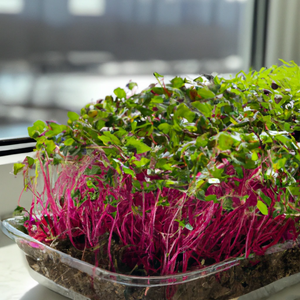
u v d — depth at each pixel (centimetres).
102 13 132
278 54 171
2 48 111
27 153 96
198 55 157
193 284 46
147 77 144
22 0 113
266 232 56
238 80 62
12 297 59
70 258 47
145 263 51
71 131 51
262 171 46
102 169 53
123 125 52
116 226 54
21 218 62
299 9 164
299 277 57
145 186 47
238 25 168
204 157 43
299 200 49
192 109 50
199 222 52
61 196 62
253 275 52
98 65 134
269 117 51
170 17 148
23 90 116
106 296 47
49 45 121
